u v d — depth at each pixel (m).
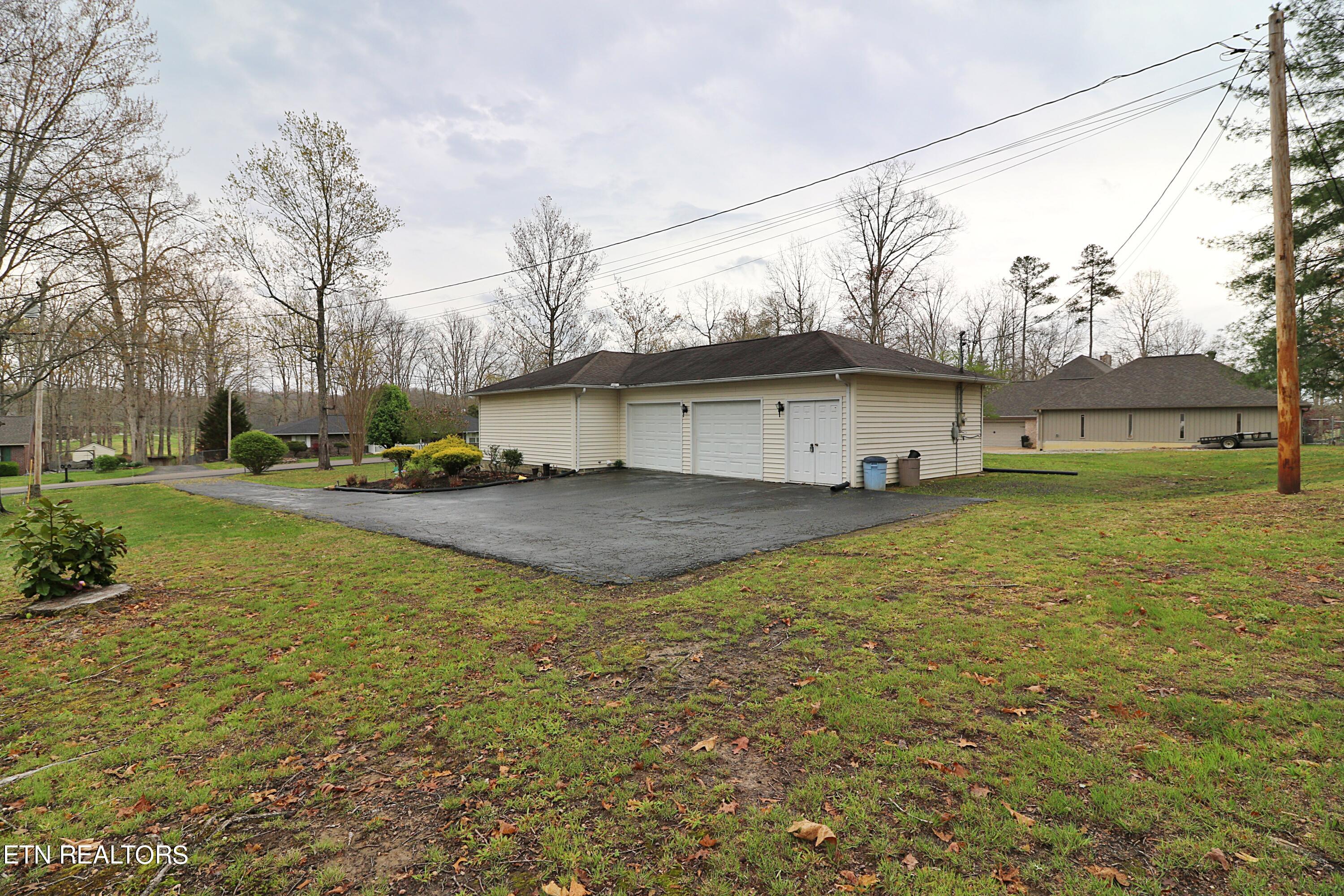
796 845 2.38
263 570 7.50
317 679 4.16
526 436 21.11
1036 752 2.94
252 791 2.91
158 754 3.27
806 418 14.73
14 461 43.16
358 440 29.08
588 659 4.34
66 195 15.30
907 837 2.40
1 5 14.41
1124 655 4.01
